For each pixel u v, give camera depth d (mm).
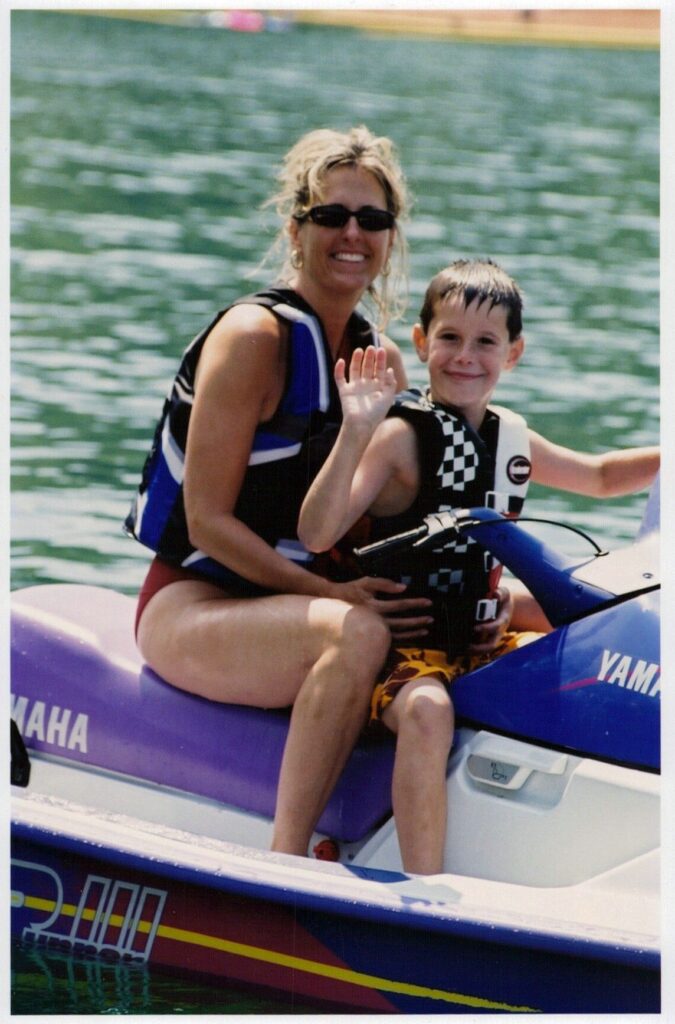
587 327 8078
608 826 3367
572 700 3465
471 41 10547
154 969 3512
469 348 3766
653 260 8734
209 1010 3465
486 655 3877
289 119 10242
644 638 3441
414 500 3785
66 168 9914
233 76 10594
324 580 3803
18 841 3588
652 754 3383
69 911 3568
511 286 3834
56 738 4008
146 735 3904
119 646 4082
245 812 3785
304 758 3598
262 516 3918
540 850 3418
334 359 3984
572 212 9469
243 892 3379
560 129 10250
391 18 10656
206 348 3893
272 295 3889
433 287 3840
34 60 10914
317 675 3600
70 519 6570
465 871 3498
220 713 3840
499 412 3922
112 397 7324
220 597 3934
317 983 3398
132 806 3904
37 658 4062
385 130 10125
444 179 9742
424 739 3500
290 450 3883
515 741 3512
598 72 10398
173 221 9164
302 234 4008
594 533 6527
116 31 10875
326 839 3713
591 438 6734
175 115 10445
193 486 3852
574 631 3520
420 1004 3328
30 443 6961
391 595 3791
